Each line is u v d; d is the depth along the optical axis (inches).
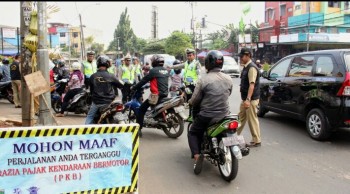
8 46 1169.4
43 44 218.2
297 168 201.2
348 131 290.0
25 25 233.9
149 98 265.4
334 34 1079.6
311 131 265.1
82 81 373.1
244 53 236.4
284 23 1269.7
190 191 168.6
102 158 146.9
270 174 191.8
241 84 245.0
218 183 179.2
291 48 1233.4
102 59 232.4
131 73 434.9
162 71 266.1
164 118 267.9
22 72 237.1
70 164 142.3
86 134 143.0
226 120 176.1
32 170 137.6
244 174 192.1
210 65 186.5
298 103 278.7
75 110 368.5
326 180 182.7
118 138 148.6
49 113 226.7
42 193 139.8
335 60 245.8
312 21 1142.3
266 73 330.3
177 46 1844.2
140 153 232.1
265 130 293.9
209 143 191.3
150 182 179.9
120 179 151.1
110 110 225.0
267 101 328.8
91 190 146.6
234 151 171.3
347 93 233.8
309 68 270.5
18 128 134.2
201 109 186.5
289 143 253.9
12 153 134.7
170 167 203.9
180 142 260.5
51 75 409.7
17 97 424.8
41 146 137.6
